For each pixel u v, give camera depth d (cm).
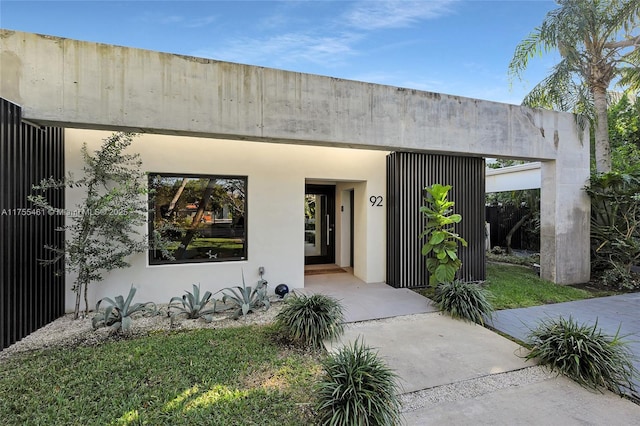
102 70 384
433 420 237
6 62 359
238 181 569
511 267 830
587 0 709
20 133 367
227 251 562
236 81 432
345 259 805
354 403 220
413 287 627
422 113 534
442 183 654
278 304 520
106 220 411
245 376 289
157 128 403
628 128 953
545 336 329
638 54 772
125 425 220
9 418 226
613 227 665
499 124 596
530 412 246
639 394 269
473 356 339
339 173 632
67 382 273
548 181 673
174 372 291
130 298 417
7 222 346
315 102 469
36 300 399
